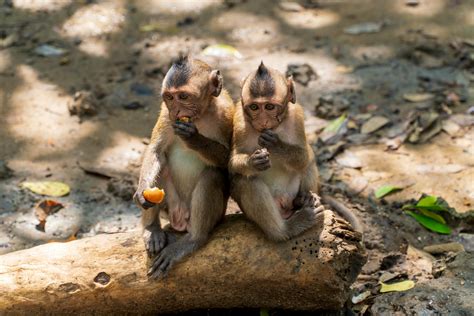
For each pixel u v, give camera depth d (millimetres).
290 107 7645
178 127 7148
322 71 12781
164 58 13227
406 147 10898
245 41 13773
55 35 13891
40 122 11492
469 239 9102
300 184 8008
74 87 12367
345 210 8812
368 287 8148
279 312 7523
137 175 10398
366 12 14648
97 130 11359
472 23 13984
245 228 7242
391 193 9945
